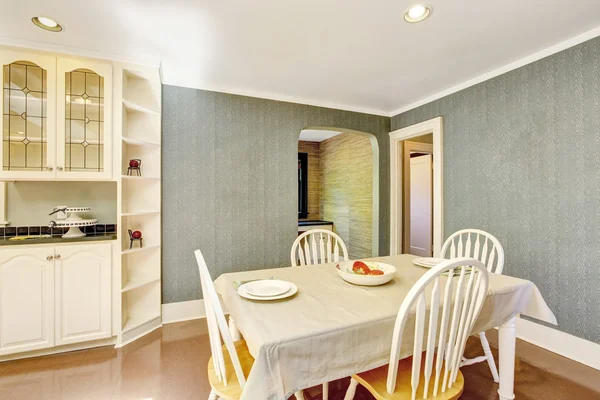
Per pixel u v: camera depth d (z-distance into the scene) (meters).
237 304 1.24
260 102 3.01
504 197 2.44
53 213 2.24
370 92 3.02
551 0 1.61
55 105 2.10
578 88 1.99
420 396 1.09
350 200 4.59
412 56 2.27
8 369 1.92
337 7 1.68
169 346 2.24
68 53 2.14
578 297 2.01
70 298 2.09
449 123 2.93
